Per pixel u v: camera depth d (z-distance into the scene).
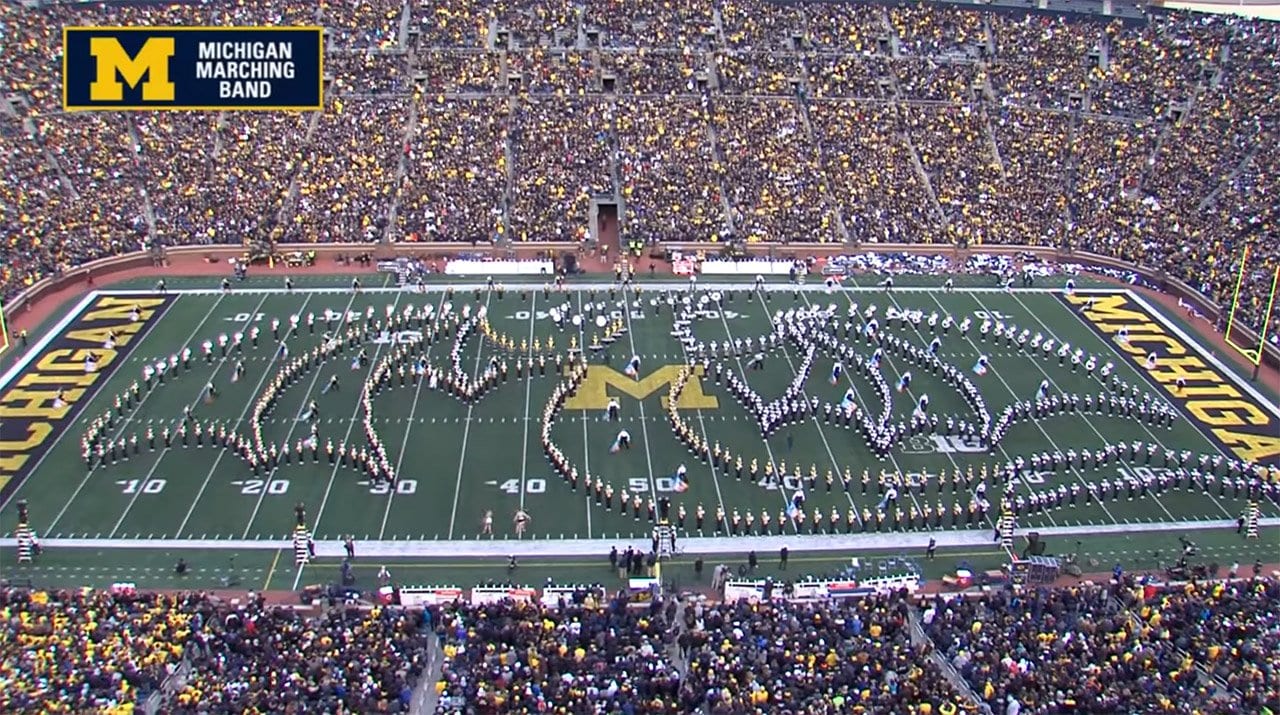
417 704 37.31
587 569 47.25
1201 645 39.53
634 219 86.69
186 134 89.75
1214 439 59.62
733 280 81.00
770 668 37.12
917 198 90.75
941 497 53.38
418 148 91.19
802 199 89.62
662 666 37.69
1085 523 51.84
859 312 75.38
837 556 48.59
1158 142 94.69
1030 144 96.19
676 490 53.31
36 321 70.25
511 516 50.94
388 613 41.25
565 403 61.56
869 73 102.56
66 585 44.97
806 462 56.12
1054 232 88.62
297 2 102.69
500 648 38.53
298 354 66.44
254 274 80.00
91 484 52.53
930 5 109.25
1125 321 75.81
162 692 36.31
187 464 54.59
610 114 96.12
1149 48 103.25
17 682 34.75
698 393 63.03
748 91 99.81
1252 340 71.25
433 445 56.91
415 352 67.12
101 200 83.00
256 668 36.62
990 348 70.31
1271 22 102.50
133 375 63.25
